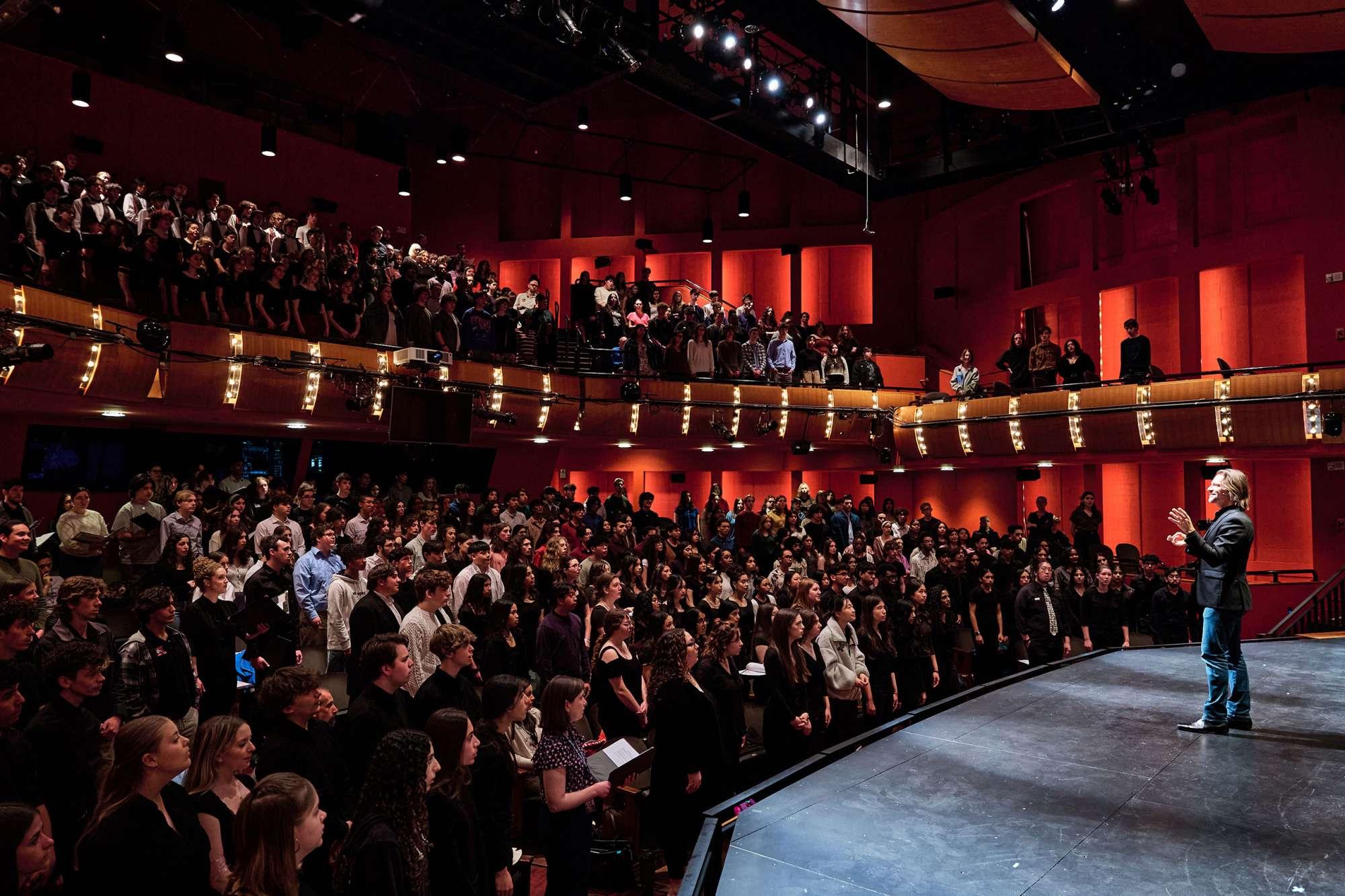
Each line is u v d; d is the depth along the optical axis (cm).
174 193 1402
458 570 948
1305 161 1558
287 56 1942
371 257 1553
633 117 2388
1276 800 475
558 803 499
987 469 2061
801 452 1900
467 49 1424
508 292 1678
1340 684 749
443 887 409
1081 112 1720
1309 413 1362
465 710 551
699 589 1099
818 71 1970
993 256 2128
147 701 562
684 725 596
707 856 400
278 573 742
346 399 1388
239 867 325
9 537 647
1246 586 606
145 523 950
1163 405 1499
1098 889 377
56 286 1082
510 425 1600
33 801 424
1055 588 1210
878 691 938
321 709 506
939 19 1180
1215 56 1537
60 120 1556
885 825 450
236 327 1248
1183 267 1736
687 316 1895
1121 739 593
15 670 460
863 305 2348
